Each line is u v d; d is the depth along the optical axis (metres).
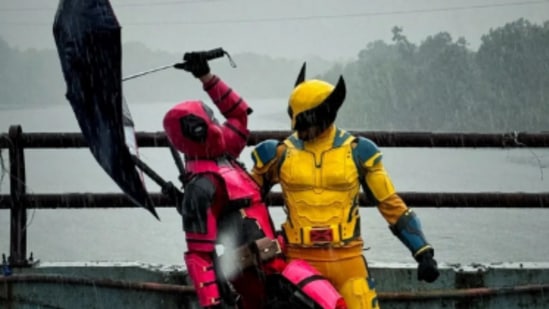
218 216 3.99
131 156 3.95
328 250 3.96
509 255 40.00
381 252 32.03
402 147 5.17
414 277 5.21
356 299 3.95
